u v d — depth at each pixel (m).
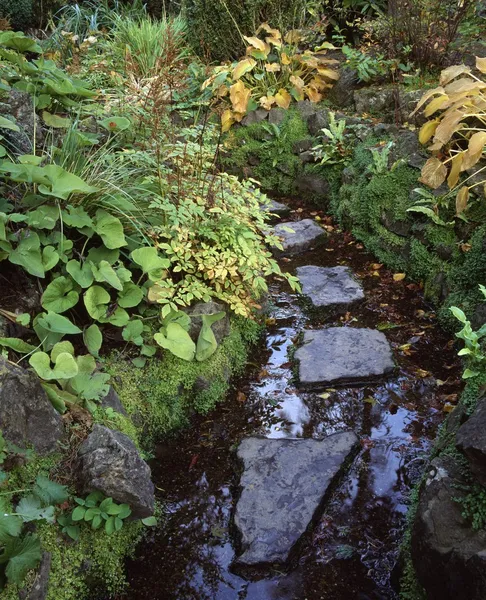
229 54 6.20
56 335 2.80
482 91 3.94
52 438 2.46
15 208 3.13
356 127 5.23
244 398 3.39
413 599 2.29
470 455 2.12
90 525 2.39
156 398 3.08
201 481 2.89
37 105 4.00
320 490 2.74
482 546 2.05
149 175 3.81
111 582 2.43
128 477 2.38
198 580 2.45
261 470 2.85
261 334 3.89
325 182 5.39
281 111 5.79
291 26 6.16
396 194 4.52
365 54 5.80
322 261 4.67
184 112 5.44
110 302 3.16
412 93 5.11
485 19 6.00
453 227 4.09
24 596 2.03
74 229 3.30
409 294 4.22
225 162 5.90
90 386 2.70
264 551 2.48
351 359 3.57
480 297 3.67
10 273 3.02
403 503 2.75
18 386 2.34
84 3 7.94
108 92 5.23
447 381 3.45
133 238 3.44
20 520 1.99
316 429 3.17
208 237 3.51
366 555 2.53
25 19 7.61
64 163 3.46
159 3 8.09
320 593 2.38
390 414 3.25
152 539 2.63
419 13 5.44
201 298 3.38
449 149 4.12
